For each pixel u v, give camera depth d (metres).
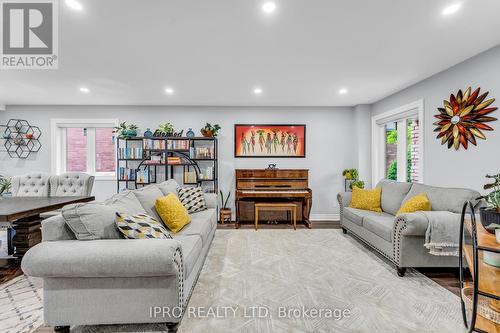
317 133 5.15
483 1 1.81
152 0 1.79
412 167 4.13
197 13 1.95
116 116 5.01
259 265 2.77
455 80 3.00
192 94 4.24
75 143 5.13
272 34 2.28
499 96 2.51
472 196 2.46
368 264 2.81
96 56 2.74
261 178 4.86
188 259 1.91
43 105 4.96
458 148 2.96
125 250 1.54
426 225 2.35
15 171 4.98
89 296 1.61
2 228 2.96
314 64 2.98
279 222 4.89
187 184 4.97
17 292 2.22
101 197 5.07
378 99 4.59
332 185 5.14
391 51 2.64
